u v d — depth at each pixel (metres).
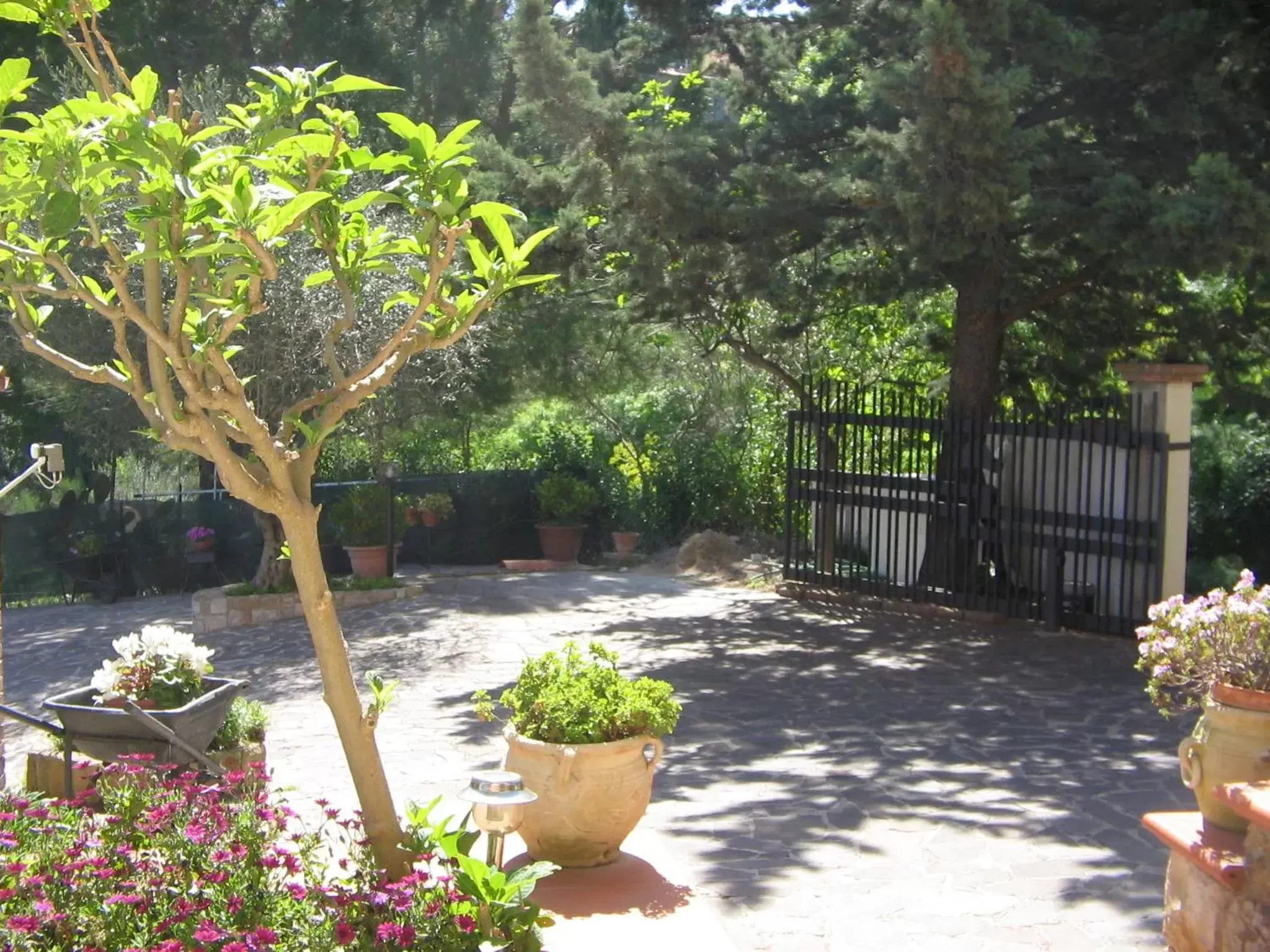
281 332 15.33
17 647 15.53
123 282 3.83
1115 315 15.22
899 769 8.34
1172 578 12.54
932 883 6.20
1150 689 4.65
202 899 4.07
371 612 15.65
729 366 21.67
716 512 20.92
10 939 3.70
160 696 6.77
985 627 13.69
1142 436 12.51
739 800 7.68
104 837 4.45
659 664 12.09
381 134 20.05
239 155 3.85
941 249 11.84
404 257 15.88
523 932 4.40
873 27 14.16
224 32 19.69
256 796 4.70
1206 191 10.89
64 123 3.82
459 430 21.83
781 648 12.80
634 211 13.62
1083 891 6.07
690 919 5.52
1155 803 7.48
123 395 18.20
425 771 8.46
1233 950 3.84
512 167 14.94
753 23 15.95
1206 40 12.02
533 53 13.59
